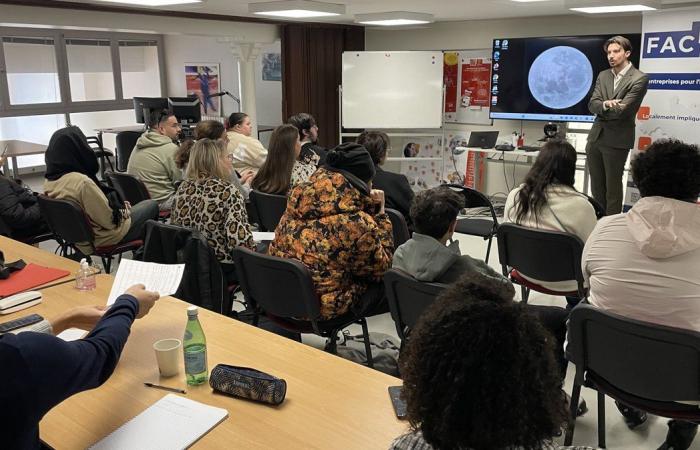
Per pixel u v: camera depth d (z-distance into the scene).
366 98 7.27
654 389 1.85
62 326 1.58
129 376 1.65
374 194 2.57
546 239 2.80
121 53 9.55
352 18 6.64
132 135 6.16
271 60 8.95
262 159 4.84
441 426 0.77
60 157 3.61
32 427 1.10
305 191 2.47
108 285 2.34
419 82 7.15
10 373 1.04
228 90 9.61
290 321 2.62
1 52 8.01
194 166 2.95
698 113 4.96
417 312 2.20
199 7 5.58
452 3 5.23
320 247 2.40
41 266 2.54
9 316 2.03
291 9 5.02
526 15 6.43
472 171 7.36
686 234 1.79
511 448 0.77
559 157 2.87
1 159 4.30
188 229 2.60
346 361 1.74
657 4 4.88
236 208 2.89
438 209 2.17
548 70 6.21
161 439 1.36
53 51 8.62
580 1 4.83
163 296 2.00
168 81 10.28
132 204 4.42
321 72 7.78
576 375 2.05
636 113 4.93
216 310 2.64
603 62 5.88
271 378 1.52
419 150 7.71
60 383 1.11
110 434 1.38
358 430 1.40
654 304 1.84
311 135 4.64
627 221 1.91
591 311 1.87
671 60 5.04
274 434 1.38
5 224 3.80
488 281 0.91
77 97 9.07
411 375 0.82
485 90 7.08
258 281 2.49
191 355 1.58
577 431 2.50
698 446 2.35
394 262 2.27
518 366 0.76
